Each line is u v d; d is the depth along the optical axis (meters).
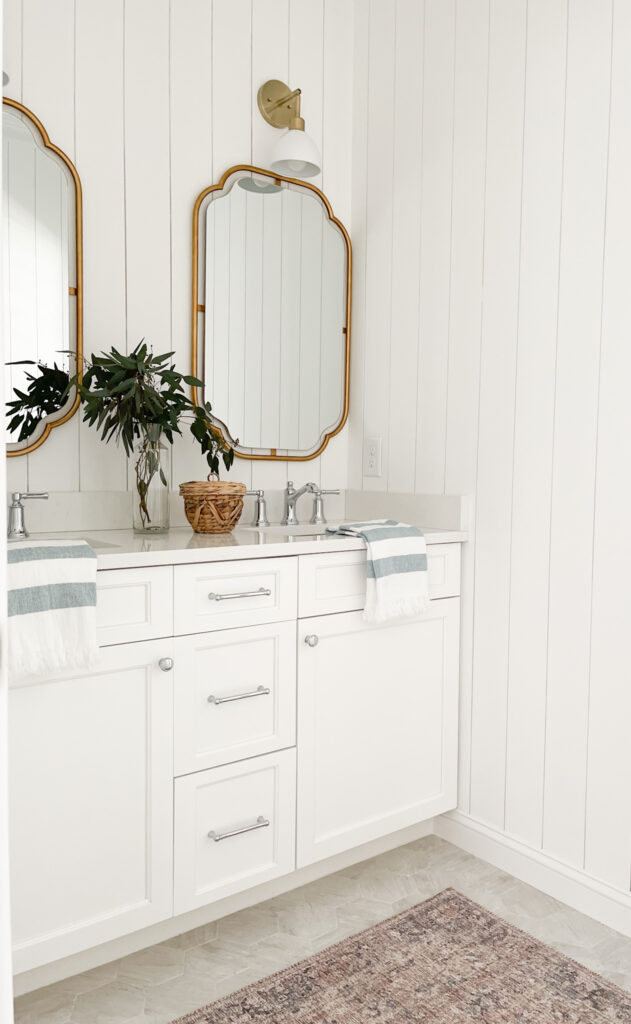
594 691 1.89
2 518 0.74
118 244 2.09
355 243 2.57
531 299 2.02
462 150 2.20
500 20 2.08
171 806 1.67
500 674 2.13
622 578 1.83
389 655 2.06
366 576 1.98
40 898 1.51
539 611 2.02
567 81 1.92
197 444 2.27
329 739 1.95
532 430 2.02
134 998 1.58
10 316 1.90
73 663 1.46
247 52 2.31
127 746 1.60
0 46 0.69
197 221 2.21
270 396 2.40
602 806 1.88
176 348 2.21
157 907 1.66
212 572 1.70
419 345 2.34
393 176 2.42
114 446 2.10
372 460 2.52
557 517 1.97
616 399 1.83
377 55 2.47
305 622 1.87
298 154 2.21
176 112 2.18
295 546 1.83
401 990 1.62
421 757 2.16
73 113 2.00
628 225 1.79
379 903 1.94
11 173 1.89
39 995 1.59
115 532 2.06
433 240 2.29
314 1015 1.54
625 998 1.60
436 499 2.26
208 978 1.65
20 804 1.47
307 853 1.92
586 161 1.88
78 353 2.00
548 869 2.00
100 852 1.58
